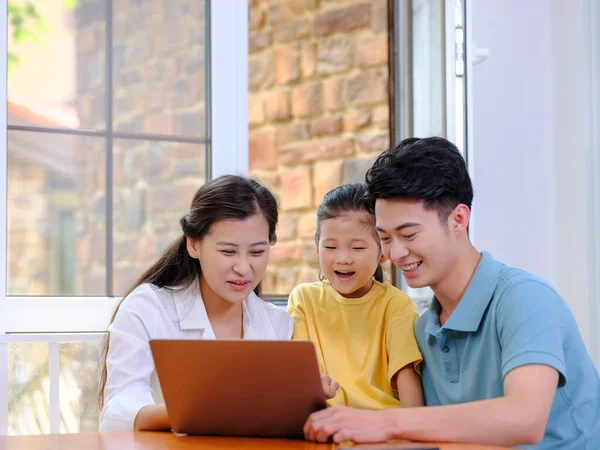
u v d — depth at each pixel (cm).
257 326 166
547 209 250
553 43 251
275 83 301
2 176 188
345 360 166
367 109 266
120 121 201
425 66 232
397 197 137
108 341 161
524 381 125
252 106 309
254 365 113
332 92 279
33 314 190
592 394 141
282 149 297
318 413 116
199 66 208
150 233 204
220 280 155
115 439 121
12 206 191
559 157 249
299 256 289
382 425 115
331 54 279
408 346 158
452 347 146
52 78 195
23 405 190
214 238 154
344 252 167
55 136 195
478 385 142
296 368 112
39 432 191
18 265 191
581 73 241
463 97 216
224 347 113
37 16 194
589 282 237
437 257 139
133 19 202
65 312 192
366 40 266
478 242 243
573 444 138
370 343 167
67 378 193
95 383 193
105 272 199
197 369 116
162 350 117
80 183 197
